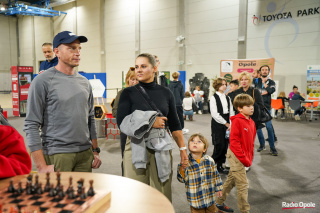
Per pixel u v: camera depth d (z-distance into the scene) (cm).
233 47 1197
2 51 2325
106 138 584
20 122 837
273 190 306
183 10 1350
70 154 176
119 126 177
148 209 80
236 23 1177
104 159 433
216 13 1238
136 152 173
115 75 1725
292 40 1038
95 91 572
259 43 1120
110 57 1739
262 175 357
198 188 210
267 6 1083
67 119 174
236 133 233
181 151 196
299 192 300
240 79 383
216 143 351
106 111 579
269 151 484
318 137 606
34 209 73
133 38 1591
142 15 1530
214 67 1273
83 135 183
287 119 912
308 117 945
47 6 1889
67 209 73
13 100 988
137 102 181
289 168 387
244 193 230
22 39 2358
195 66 1343
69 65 179
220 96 346
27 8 1738
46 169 160
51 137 174
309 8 986
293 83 1051
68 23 1952
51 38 2088
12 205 75
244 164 229
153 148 174
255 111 374
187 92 887
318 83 942
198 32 1311
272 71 984
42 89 169
